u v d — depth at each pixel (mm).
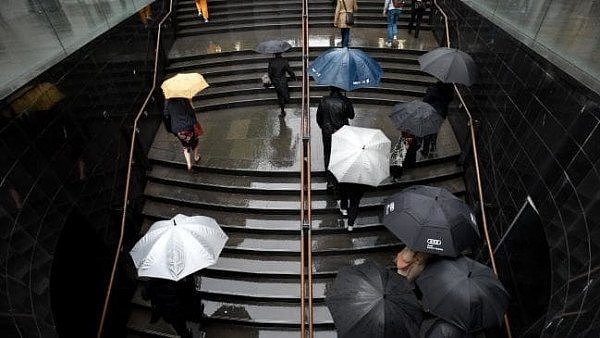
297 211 7168
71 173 5332
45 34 5223
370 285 3734
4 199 3963
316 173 7508
